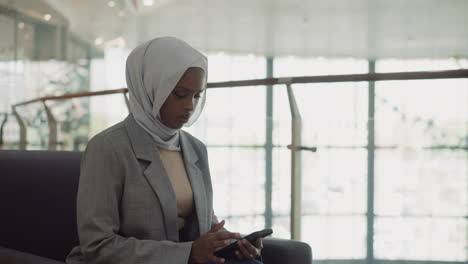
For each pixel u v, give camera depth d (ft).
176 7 28.12
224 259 3.79
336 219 6.90
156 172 4.17
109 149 4.07
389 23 32.94
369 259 6.91
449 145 6.81
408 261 6.97
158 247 3.76
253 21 32.32
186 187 4.46
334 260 6.93
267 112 43.60
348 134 6.89
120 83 30.37
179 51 4.09
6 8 20.53
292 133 6.66
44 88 22.43
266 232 4.00
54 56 23.09
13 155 5.09
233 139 7.35
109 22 26.45
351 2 28.04
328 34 36.24
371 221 6.95
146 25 32.17
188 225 4.52
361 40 38.09
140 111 4.27
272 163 7.00
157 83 4.11
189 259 3.75
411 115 6.87
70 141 22.81
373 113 40.98
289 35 36.63
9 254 4.15
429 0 27.45
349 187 6.92
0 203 4.89
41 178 5.10
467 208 6.80
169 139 4.47
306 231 6.82
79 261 4.14
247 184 7.23
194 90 4.15
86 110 24.70
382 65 45.03
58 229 5.08
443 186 6.88
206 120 7.57
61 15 23.26
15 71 21.11
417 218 6.92
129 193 4.05
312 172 6.84
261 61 44.83
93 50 25.99
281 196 6.91
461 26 33.45
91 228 3.91
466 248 6.81
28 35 21.72
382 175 6.92
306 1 27.81
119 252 3.78
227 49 41.93
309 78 6.40
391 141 6.88
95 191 3.97
